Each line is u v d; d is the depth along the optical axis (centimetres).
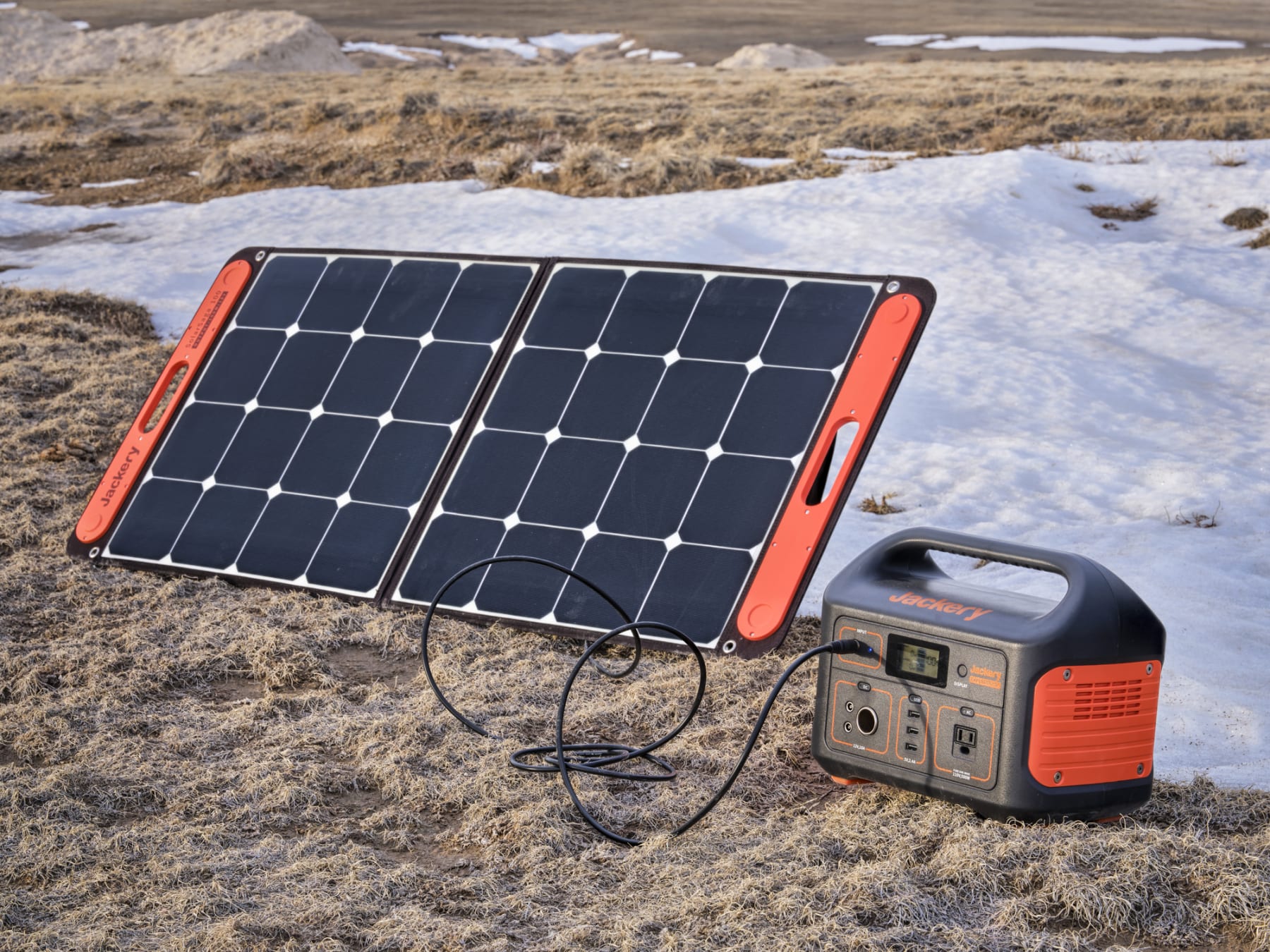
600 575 283
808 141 863
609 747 254
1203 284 579
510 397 300
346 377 313
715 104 1087
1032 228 677
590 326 303
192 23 2181
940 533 242
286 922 223
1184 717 267
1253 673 279
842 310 290
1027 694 230
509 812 242
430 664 278
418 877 231
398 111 984
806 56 2162
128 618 290
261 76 1636
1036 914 221
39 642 283
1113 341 496
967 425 412
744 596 275
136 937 221
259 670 276
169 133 1064
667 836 237
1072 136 880
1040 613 233
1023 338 501
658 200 743
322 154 917
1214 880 223
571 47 2720
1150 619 233
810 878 226
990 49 2442
